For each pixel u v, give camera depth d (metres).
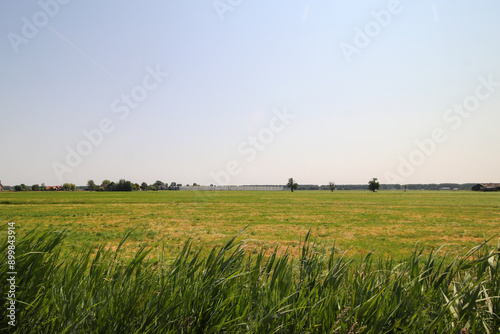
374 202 52.31
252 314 2.51
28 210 32.22
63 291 2.61
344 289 2.89
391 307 2.59
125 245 12.44
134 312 2.41
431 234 18.36
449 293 2.96
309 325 2.41
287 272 3.08
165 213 30.53
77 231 17.66
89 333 2.30
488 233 18.73
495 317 2.66
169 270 2.98
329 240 15.16
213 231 18.56
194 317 2.44
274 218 26.72
